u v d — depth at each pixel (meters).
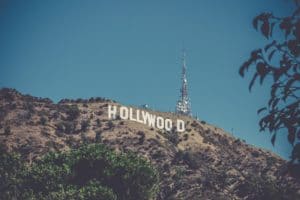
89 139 185.50
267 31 8.64
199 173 176.38
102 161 88.31
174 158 184.38
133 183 88.06
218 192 160.88
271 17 8.70
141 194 88.69
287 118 8.75
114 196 81.69
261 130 8.91
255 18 8.74
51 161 93.81
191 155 184.12
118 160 90.69
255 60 8.81
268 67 8.77
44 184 86.31
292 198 16.75
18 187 88.56
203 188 162.38
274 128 8.81
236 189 156.12
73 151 94.38
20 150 161.38
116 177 87.50
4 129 173.75
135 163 90.44
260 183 76.88
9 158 97.75
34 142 168.75
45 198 82.44
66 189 84.56
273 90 8.84
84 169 88.38
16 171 97.06
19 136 170.25
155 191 92.44
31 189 84.12
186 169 177.75
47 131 181.00
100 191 80.69
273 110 8.86
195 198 155.75
